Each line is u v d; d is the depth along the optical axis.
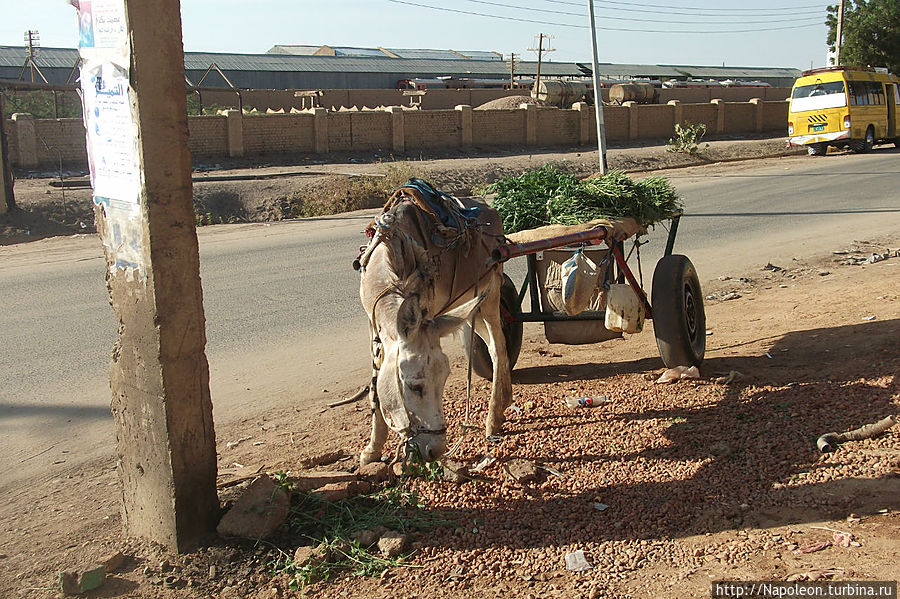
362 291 5.04
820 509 4.65
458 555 4.43
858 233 15.67
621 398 6.77
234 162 32.00
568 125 42.28
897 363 6.88
